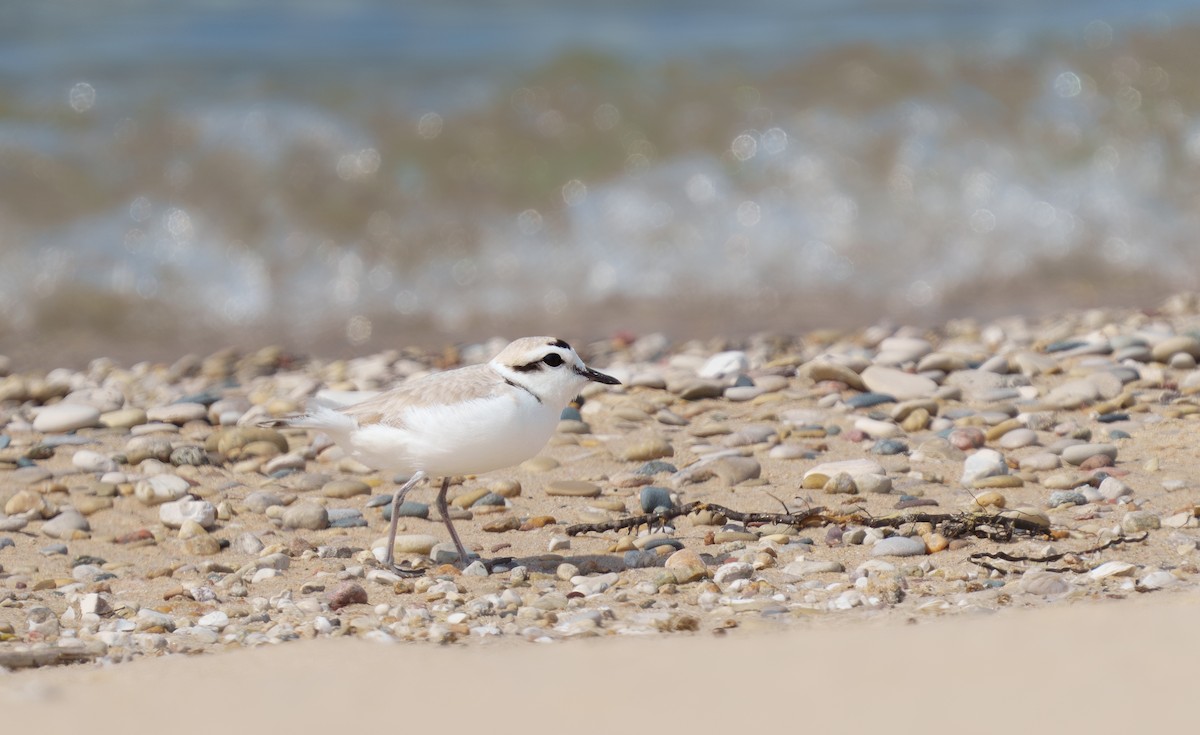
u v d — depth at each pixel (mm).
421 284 17172
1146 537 7883
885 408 11086
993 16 23953
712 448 10219
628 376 12109
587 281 17297
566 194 18328
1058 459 9477
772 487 9273
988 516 8148
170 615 7188
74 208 17422
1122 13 23406
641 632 6691
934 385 11398
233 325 16391
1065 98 19938
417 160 18594
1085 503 8680
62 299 16453
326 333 16109
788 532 8359
